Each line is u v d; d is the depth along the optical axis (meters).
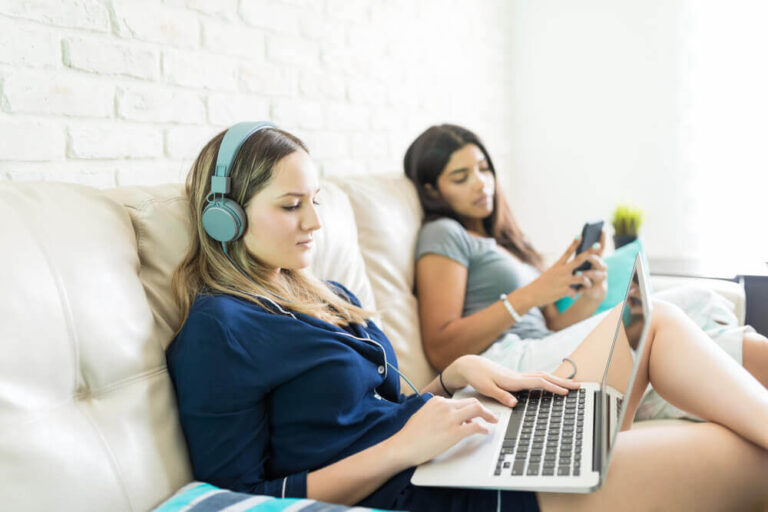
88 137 1.44
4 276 0.85
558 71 3.24
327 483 1.01
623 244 2.40
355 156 2.32
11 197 0.94
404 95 2.55
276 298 1.17
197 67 1.70
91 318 0.95
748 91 2.86
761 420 1.08
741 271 2.30
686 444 1.06
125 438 0.94
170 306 1.14
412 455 1.00
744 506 1.07
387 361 1.29
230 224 1.13
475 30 3.02
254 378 1.04
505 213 2.18
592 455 0.97
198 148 1.72
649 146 3.07
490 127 3.22
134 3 1.52
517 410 1.20
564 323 1.96
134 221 1.15
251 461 1.04
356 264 1.66
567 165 3.28
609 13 3.09
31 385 0.85
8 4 1.27
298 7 2.02
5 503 0.77
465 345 1.78
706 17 2.89
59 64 1.37
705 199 2.99
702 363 1.21
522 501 0.97
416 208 2.02
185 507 0.89
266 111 1.93
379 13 2.39
